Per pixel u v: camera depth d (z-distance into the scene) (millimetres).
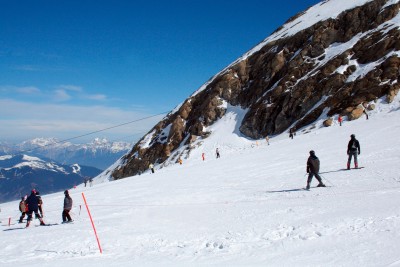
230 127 75625
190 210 16516
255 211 14070
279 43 86250
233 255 9320
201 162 46625
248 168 29547
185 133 82062
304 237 9867
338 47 73062
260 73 83000
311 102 64750
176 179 30578
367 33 70375
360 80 59156
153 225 14070
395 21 67250
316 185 17984
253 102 78688
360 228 9711
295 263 8016
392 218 9984
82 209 21156
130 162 86375
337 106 57844
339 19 77938
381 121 42625
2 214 26281
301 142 41062
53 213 21844
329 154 28109
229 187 22281
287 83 72625
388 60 58156
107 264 9586
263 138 69125
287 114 67250
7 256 11391
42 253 11422
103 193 28203
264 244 9883
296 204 14141
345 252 8234
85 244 12023
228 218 13625
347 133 38906
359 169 20094
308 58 75625
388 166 19406
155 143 86062
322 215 11641
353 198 13492
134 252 10711
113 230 13773
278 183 20797
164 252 10398
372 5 74875
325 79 65625
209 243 10703
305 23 87562
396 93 51906
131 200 22234
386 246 8172
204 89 91875
